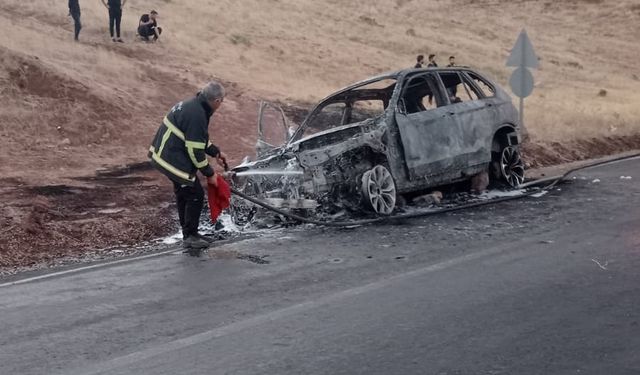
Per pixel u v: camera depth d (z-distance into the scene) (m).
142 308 6.29
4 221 9.39
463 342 5.28
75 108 15.17
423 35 39.28
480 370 4.79
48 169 12.54
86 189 11.38
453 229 9.09
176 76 20.00
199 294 6.65
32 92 15.42
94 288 7.00
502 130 11.76
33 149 13.48
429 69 10.93
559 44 43.69
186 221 8.60
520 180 12.08
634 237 8.43
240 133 16.17
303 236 8.98
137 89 17.98
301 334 5.51
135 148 14.52
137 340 5.50
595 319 5.70
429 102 11.09
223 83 20.33
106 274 7.53
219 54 25.20
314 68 27.08
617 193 11.44
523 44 15.45
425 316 5.85
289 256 7.98
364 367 4.87
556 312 5.88
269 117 17.53
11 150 13.23
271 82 22.23
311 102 19.69
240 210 9.86
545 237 8.53
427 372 4.77
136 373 4.87
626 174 13.73
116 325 5.86
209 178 8.48
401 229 9.17
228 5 34.91
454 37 40.44
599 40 45.91
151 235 9.62
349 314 5.95
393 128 10.20
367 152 10.24
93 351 5.30
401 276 7.03
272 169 9.88
